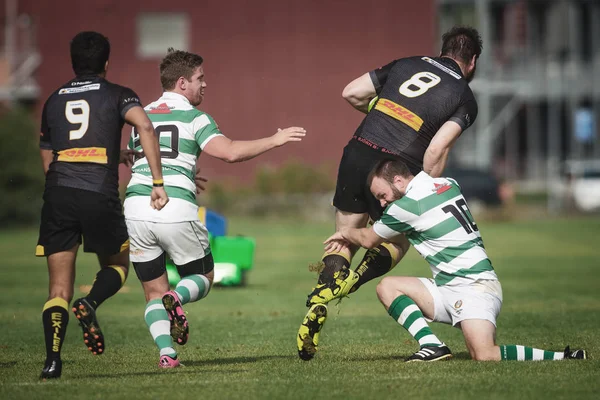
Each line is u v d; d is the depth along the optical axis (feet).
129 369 78.54
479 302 79.15
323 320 77.20
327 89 458.09
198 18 457.27
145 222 78.28
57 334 70.33
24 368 80.12
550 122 531.09
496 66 505.25
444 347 80.23
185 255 80.12
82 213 70.90
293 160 415.44
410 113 82.58
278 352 91.25
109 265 75.00
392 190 79.25
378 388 66.39
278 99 460.14
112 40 456.04
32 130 367.66
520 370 73.00
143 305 143.33
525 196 460.14
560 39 516.73
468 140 512.22
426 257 81.00
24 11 458.09
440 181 80.48
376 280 182.19
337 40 456.86
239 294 156.87
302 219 384.68
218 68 459.73
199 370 77.05
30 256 241.55
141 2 454.81
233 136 461.37
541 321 115.24
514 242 274.77
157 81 457.27
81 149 71.61
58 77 458.50
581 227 330.95
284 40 458.50
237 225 355.56
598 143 508.94
